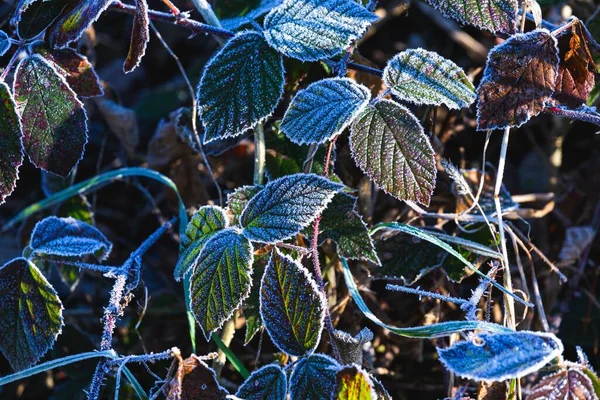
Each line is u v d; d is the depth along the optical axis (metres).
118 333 0.93
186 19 0.79
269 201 0.74
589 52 0.75
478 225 0.83
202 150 0.86
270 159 0.83
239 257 0.73
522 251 0.89
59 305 0.77
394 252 0.83
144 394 0.75
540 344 0.68
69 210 0.90
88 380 0.89
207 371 0.72
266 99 0.75
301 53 0.75
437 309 0.87
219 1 0.84
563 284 0.93
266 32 0.76
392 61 0.75
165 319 0.93
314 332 0.72
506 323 0.79
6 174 0.75
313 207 0.74
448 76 0.75
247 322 0.78
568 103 0.76
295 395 0.71
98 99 0.94
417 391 0.91
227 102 0.75
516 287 0.90
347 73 0.84
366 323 0.89
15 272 0.78
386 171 0.74
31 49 0.77
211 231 0.76
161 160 0.91
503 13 0.75
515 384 0.76
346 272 0.79
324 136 0.73
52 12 0.77
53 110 0.76
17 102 0.76
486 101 0.74
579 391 0.69
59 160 0.76
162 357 0.73
